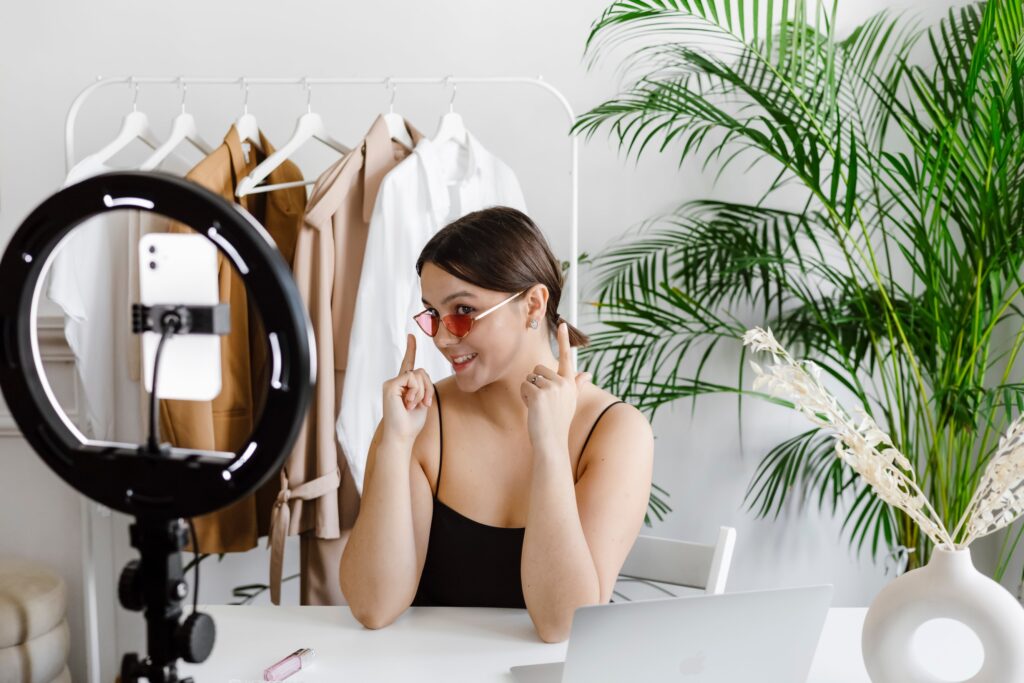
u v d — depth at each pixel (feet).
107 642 9.11
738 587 9.85
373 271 7.08
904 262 9.55
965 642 4.75
